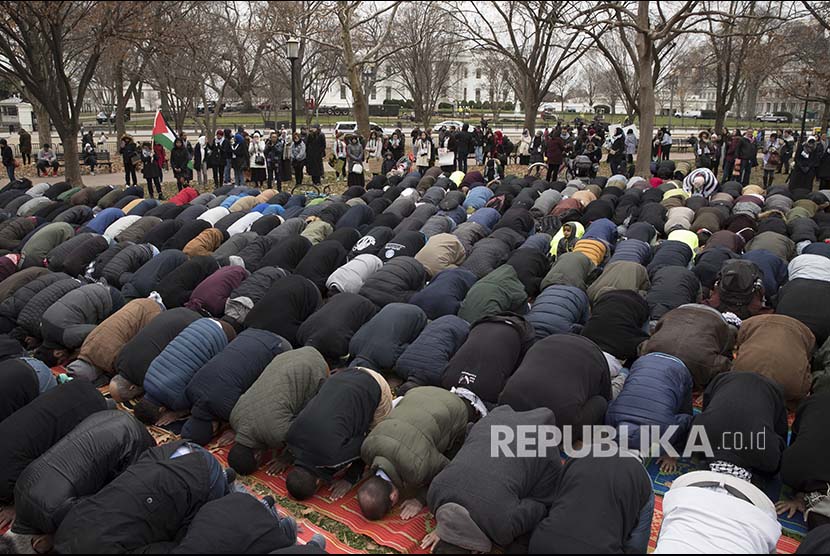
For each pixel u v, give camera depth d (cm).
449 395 466
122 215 1068
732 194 1252
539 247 878
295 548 337
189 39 1544
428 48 3584
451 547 376
